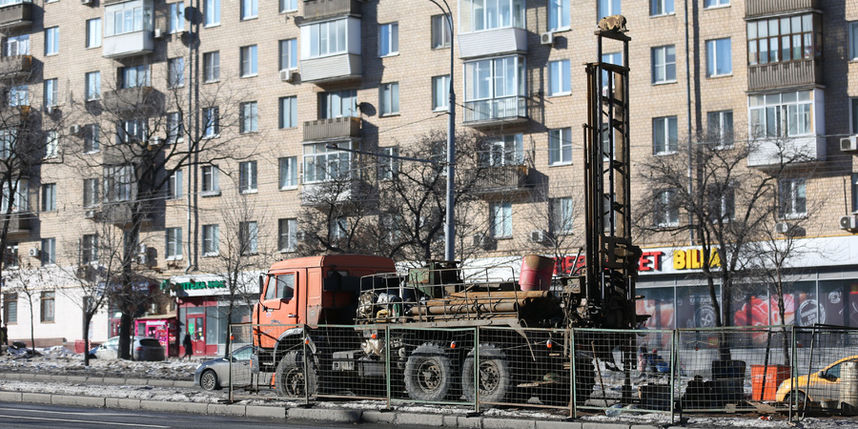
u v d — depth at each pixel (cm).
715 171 3694
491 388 1772
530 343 1759
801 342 1664
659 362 1658
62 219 5931
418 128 4781
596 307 1842
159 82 5578
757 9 4034
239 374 2588
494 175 4025
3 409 1945
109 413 1875
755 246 3575
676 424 1516
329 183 4091
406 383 1872
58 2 6006
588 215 1883
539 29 4541
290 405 1894
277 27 5231
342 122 4916
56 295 5953
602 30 1953
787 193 3722
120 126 4981
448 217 2750
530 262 1894
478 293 1889
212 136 5375
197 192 5456
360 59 4950
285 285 2216
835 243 3856
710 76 4184
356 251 3828
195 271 5419
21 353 4962
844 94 3903
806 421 1523
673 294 4206
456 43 4709
